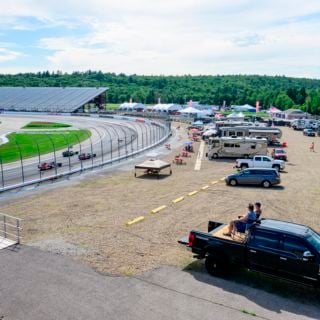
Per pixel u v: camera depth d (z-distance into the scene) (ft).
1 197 87.81
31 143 228.02
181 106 463.01
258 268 40.29
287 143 207.41
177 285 40.63
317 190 95.35
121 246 52.70
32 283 40.86
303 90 579.48
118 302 37.01
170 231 60.39
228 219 68.03
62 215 70.38
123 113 431.84
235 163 144.15
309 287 40.29
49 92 540.11
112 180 109.70
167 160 151.12
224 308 36.01
